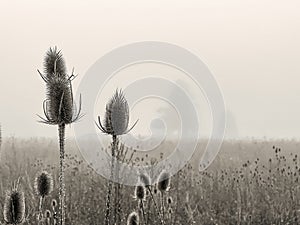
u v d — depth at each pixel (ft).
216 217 4.68
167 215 4.02
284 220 4.54
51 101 2.78
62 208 2.78
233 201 5.03
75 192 4.95
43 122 2.79
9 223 2.99
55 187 4.95
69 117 2.79
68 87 2.82
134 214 3.45
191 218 4.32
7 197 3.02
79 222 4.22
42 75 2.90
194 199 5.01
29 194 4.51
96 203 4.61
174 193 4.88
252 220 4.57
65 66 2.95
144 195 3.73
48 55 2.91
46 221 3.56
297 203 4.82
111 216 4.00
